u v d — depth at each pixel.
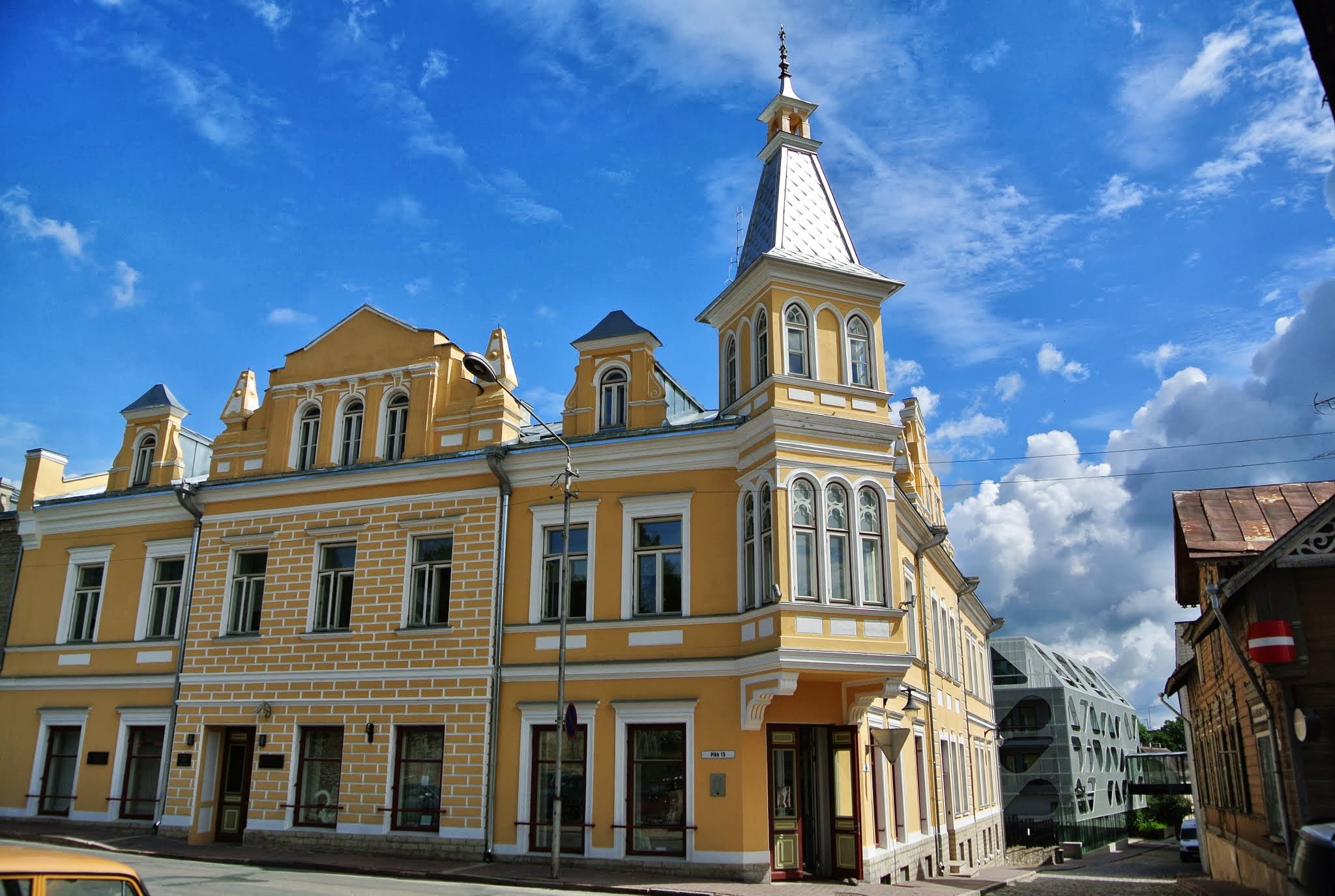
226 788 23.80
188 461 28.25
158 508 26.33
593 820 19.97
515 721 21.17
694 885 18.00
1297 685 13.96
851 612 19.12
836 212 23.48
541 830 20.52
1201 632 19.55
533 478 22.62
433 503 23.25
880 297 21.84
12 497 30.05
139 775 24.73
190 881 16.56
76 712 25.53
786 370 20.36
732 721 19.45
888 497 20.31
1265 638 13.84
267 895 14.88
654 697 20.14
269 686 23.45
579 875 18.80
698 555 20.73
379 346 25.08
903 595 24.53
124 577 26.38
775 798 19.56
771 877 18.70
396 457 24.34
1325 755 13.62
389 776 21.75
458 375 24.45
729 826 18.89
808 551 19.31
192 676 24.30
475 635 21.91
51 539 27.67
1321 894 7.95
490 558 22.34
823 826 20.16
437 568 23.06
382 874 18.84
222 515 25.34
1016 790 63.72
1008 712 65.50
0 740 26.33
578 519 21.91
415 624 22.77
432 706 21.83
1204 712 24.84
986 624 41.88
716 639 20.03
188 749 23.78
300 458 25.30
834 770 20.33
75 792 24.95
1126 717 87.25
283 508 24.67
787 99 24.23
